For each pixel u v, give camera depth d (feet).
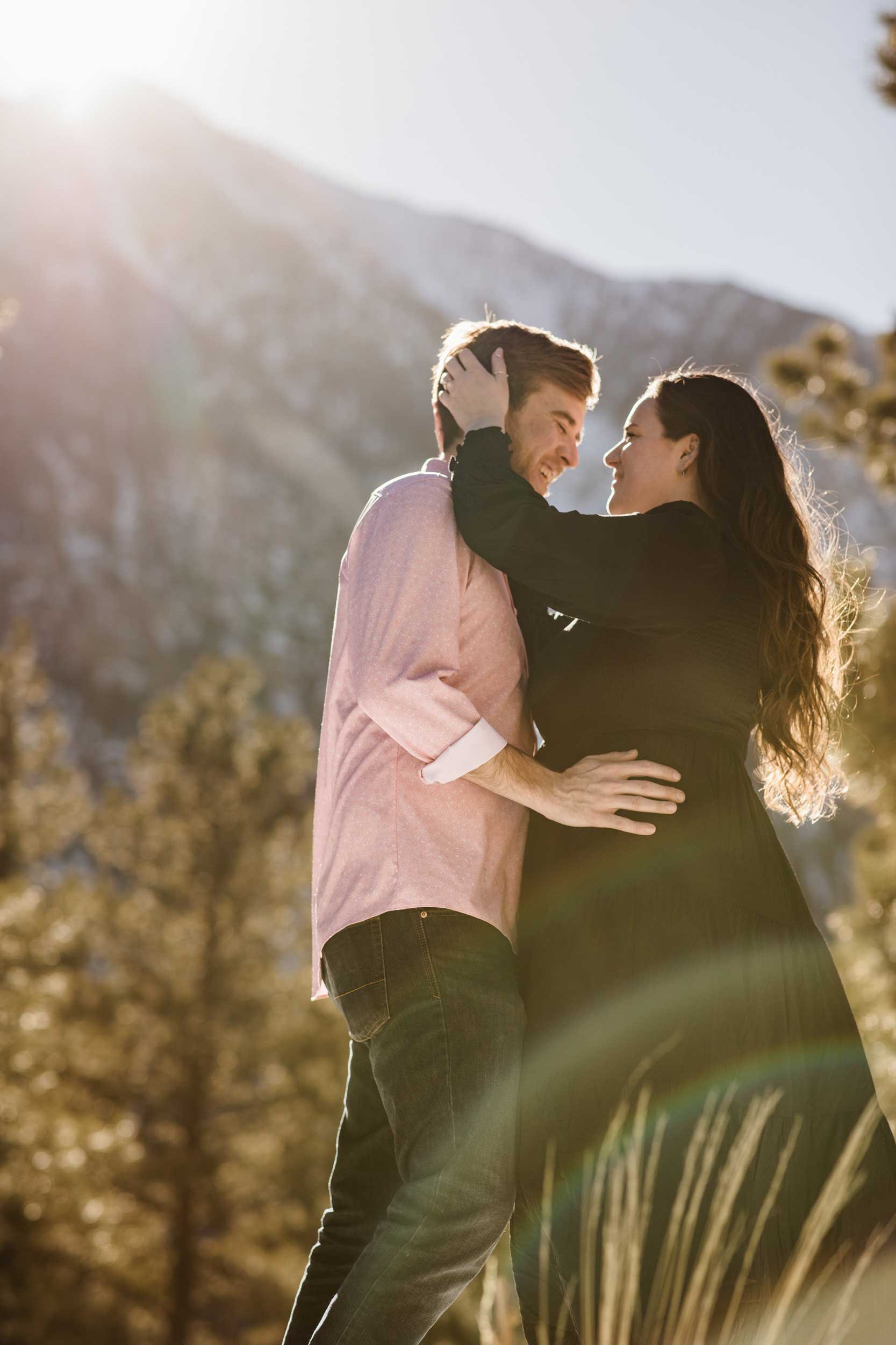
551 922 6.65
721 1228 5.69
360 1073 7.15
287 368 444.55
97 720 263.70
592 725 6.88
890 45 19.26
